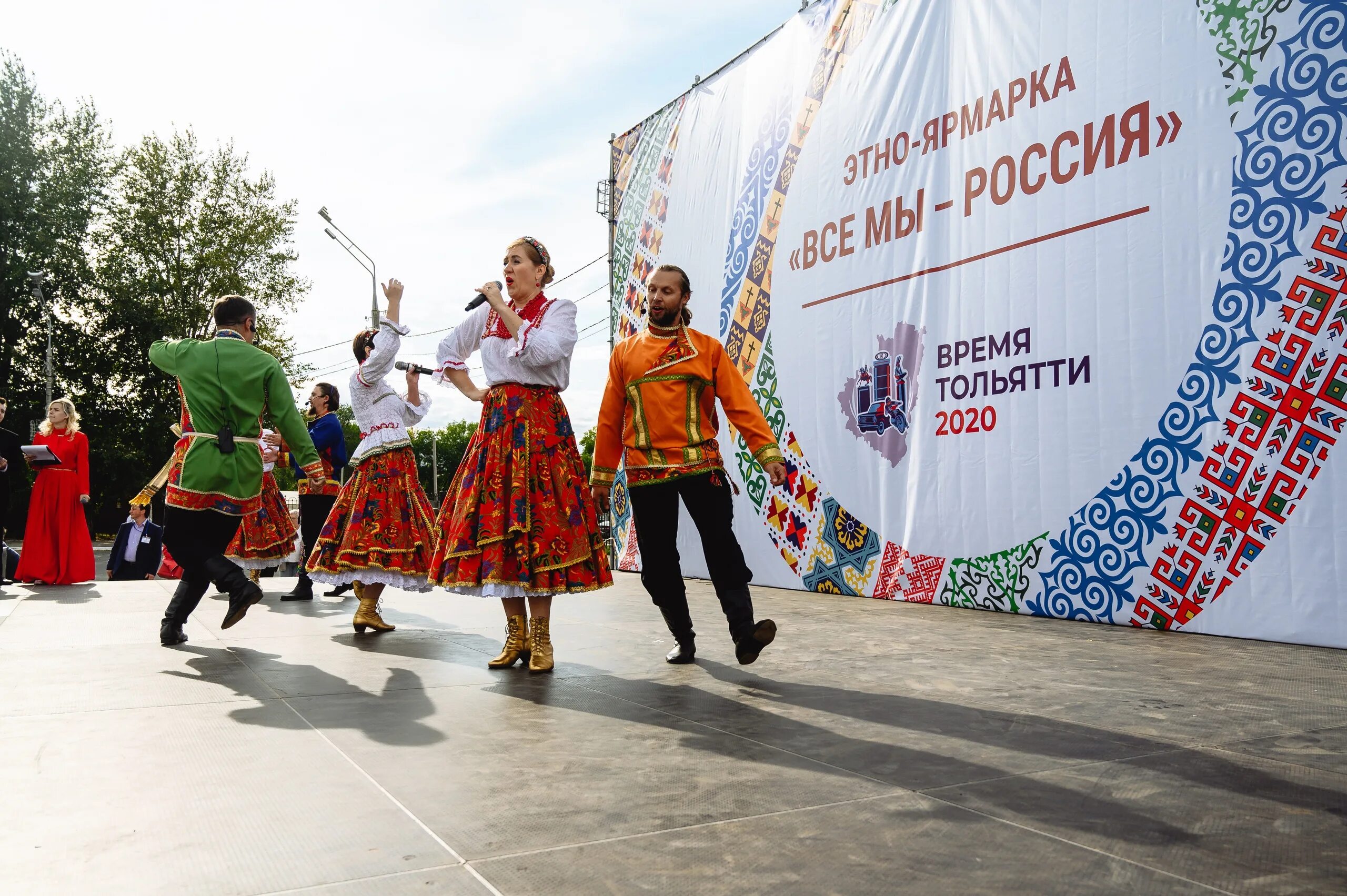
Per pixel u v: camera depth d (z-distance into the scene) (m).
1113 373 4.58
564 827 1.55
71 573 6.63
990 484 5.20
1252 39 4.07
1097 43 4.72
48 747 2.07
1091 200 4.72
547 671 3.10
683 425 3.20
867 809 1.65
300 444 3.69
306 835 1.51
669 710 2.49
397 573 4.11
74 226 28.14
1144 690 2.79
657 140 8.83
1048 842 1.48
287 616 4.71
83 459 6.81
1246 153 4.08
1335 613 3.70
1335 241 3.76
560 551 3.15
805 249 6.73
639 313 8.99
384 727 2.28
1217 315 4.16
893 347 5.92
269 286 28.98
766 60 7.34
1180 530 4.25
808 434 6.60
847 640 3.90
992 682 2.91
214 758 1.98
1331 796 1.72
